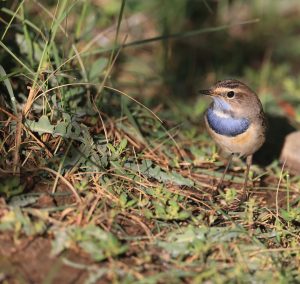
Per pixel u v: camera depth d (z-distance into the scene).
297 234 10.25
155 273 8.77
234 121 11.57
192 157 12.38
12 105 10.95
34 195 9.64
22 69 11.26
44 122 10.55
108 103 12.51
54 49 11.21
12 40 11.80
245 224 10.22
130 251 9.11
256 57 18.75
